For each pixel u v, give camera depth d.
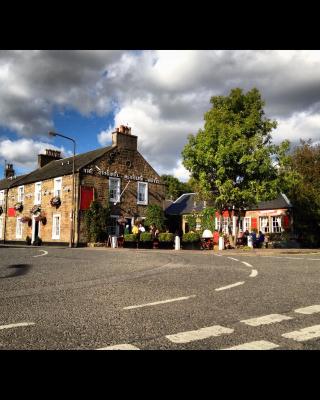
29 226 35.06
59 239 30.69
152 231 28.00
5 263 13.25
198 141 25.39
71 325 4.98
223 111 25.95
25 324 5.02
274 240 31.80
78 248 25.55
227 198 24.61
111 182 31.70
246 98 26.05
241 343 4.24
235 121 25.72
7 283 8.52
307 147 33.81
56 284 8.35
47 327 4.88
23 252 19.59
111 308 5.95
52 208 32.00
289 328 4.81
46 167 38.72
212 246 25.16
